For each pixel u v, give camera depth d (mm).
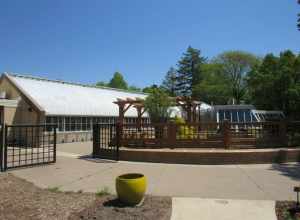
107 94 34000
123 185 6914
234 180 9930
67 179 10117
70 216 6273
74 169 12047
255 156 13320
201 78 66062
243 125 14844
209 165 13047
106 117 30156
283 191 8453
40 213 6441
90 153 17625
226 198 7738
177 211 6762
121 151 14469
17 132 22625
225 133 14352
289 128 14992
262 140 14539
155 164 13328
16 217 6195
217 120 27438
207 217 6441
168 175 10820
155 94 22656
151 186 9078
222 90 56719
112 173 11211
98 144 15508
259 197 7828
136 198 6957
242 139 14453
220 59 59375
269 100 35969
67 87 29672
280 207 6949
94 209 6672
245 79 53156
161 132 15008
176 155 13500
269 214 6570
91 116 28016
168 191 8461
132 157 14172
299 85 33281
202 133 14852
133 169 12055
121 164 13328
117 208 6742
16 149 18922
